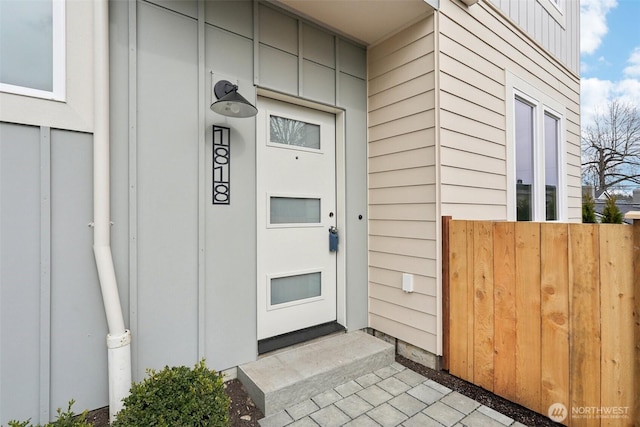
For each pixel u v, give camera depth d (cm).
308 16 268
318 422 191
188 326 211
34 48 165
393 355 266
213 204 223
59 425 138
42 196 166
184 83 211
